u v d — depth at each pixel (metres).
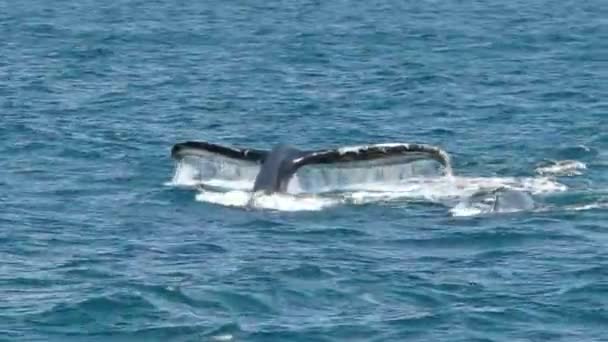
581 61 181.00
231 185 103.06
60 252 89.88
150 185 108.00
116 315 77.50
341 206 98.31
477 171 109.62
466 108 144.00
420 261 87.50
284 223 95.50
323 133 132.75
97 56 187.25
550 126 131.50
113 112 142.88
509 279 83.56
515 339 74.12
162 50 194.50
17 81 163.12
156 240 92.44
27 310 78.19
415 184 101.81
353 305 79.38
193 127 135.75
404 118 139.12
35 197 105.00
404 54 189.25
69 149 122.81
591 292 80.75
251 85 162.00
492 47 196.12
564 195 101.88
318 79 166.50
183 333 75.00
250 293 80.81
